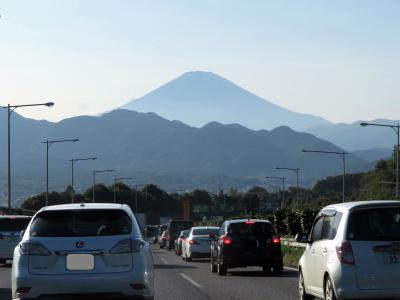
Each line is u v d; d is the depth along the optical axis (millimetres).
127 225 13656
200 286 21844
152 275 14172
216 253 27125
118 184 175125
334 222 14797
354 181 192250
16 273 13266
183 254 41031
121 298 13312
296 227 52812
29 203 137000
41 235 13461
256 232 26234
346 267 13859
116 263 13281
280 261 26406
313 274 15648
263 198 186750
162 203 181625
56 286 13102
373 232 13992
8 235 32031
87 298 13227
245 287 21375
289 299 18078
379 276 13758
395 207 14234
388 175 132250
